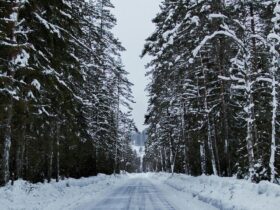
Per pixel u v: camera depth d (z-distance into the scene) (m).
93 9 30.28
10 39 14.69
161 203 16.44
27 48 14.66
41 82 16.86
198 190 18.67
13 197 13.44
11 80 14.00
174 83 28.95
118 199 18.97
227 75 22.19
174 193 22.27
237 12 18.55
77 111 23.70
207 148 31.16
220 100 24.22
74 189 22.73
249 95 16.94
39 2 16.47
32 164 23.28
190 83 28.39
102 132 41.00
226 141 23.02
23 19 15.64
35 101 16.53
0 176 16.30
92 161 39.22
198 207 14.09
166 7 25.36
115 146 56.31
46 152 22.47
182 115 33.69
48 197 16.47
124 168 107.94
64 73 19.12
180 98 30.62
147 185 34.81
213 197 14.66
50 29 16.48
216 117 25.31
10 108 14.69
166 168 62.16
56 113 20.50
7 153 14.81
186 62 24.34
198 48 17.62
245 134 24.20
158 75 29.72
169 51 24.47
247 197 11.95
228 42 19.69
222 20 17.61
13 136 17.50
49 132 21.19
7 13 15.02
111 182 39.72
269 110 20.84
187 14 20.78
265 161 20.45
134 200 18.25
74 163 30.86
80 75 19.06
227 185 15.12
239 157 23.12
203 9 19.98
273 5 17.69
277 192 10.62
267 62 19.67
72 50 20.34
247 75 17.12
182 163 46.59
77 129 25.61
